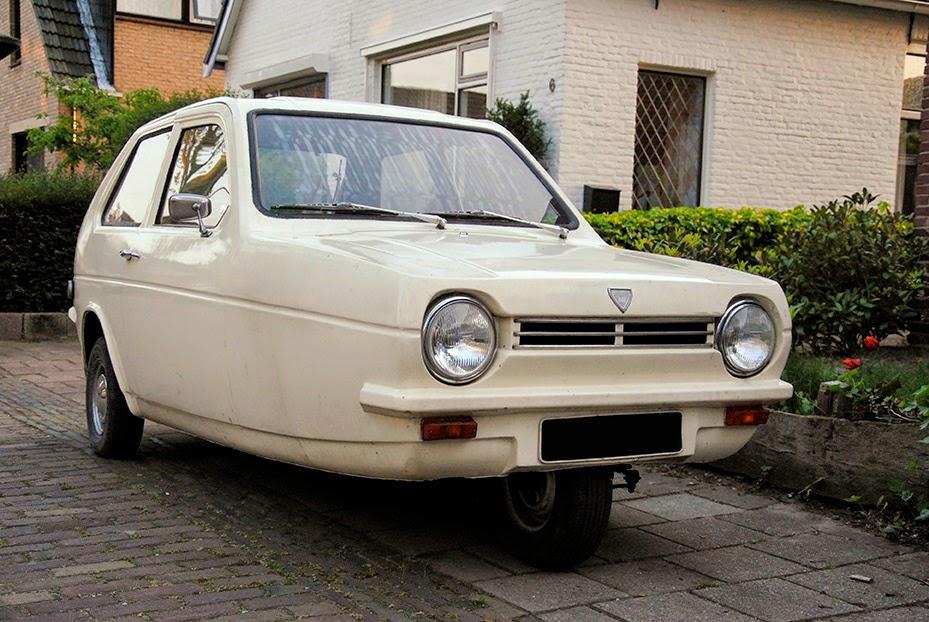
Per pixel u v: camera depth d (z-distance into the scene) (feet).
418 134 18.17
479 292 12.77
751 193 43.70
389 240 14.90
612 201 39.70
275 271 14.53
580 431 13.48
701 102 43.06
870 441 17.74
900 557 15.71
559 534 14.23
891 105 46.29
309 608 12.92
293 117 17.39
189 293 16.60
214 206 16.74
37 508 17.17
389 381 12.63
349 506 17.57
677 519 17.44
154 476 19.40
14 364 33.58
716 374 14.42
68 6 69.92
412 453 12.82
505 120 40.04
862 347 27.12
